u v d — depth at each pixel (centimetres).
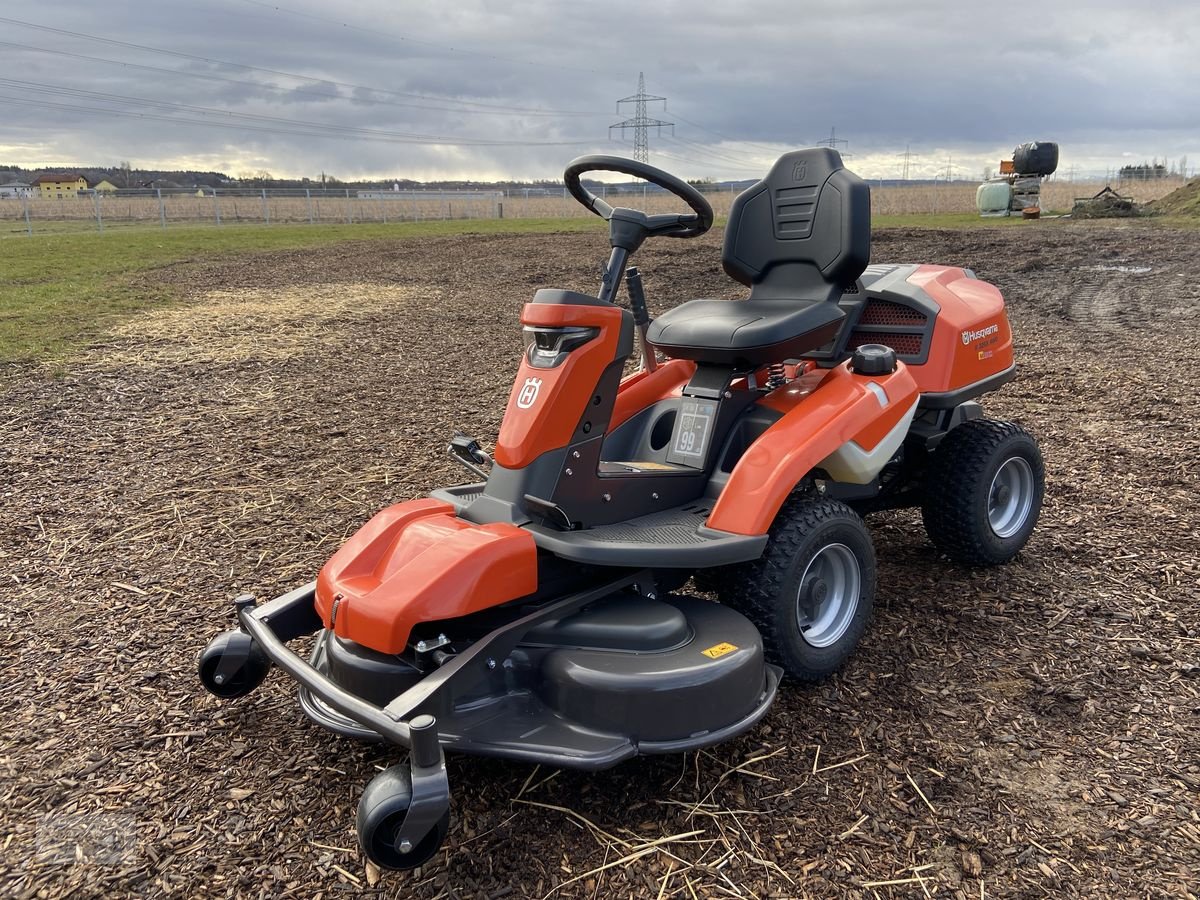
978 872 228
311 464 540
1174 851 233
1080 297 1084
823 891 223
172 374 754
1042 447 546
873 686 311
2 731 289
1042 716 292
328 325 992
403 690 246
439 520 271
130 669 326
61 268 1520
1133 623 346
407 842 201
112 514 466
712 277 1262
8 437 587
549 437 277
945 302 370
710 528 284
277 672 325
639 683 238
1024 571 391
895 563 404
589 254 1600
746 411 331
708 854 236
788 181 345
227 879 228
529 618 251
